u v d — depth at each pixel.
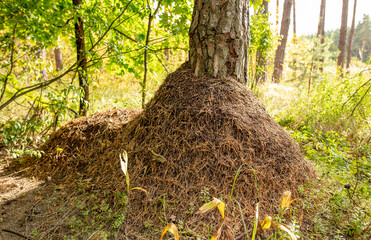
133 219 1.99
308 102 4.85
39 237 1.83
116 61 3.63
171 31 3.97
